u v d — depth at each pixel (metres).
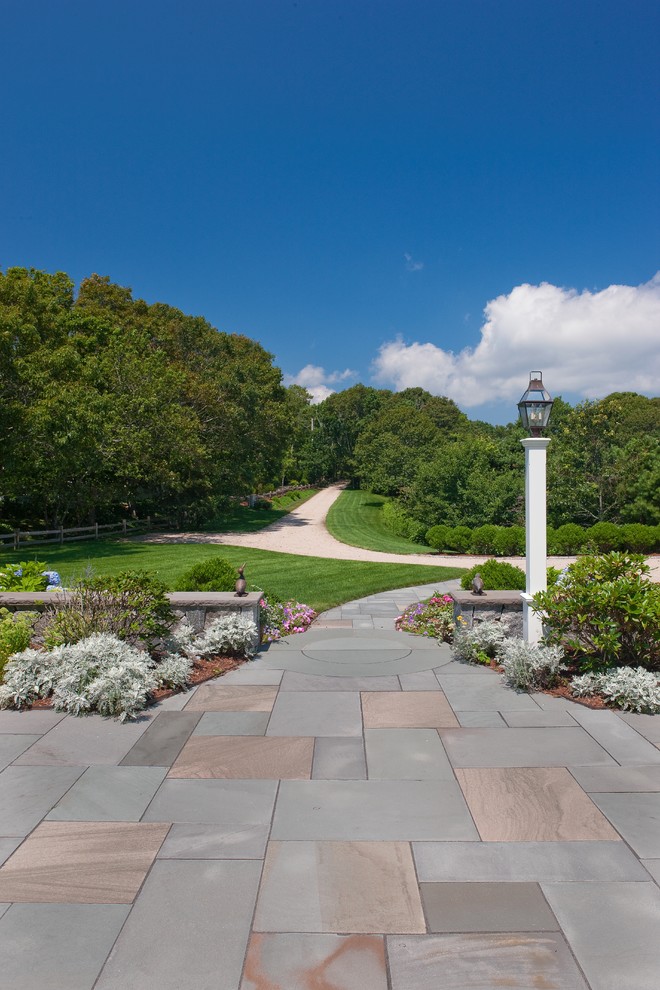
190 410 26.48
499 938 2.51
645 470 23.28
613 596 5.27
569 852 3.11
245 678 5.98
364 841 3.22
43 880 2.90
